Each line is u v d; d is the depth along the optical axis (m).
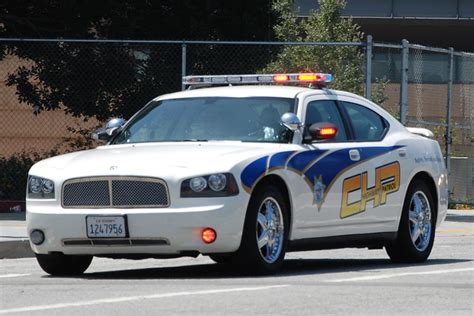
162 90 43.28
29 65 48.81
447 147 44.09
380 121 23.80
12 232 29.17
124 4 46.88
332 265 23.23
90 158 20.48
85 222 19.70
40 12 47.00
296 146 21.17
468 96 46.47
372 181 22.67
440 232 34.81
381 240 23.16
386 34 94.00
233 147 20.59
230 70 45.03
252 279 19.45
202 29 46.94
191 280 19.27
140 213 19.33
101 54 43.34
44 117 55.28
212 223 19.20
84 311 15.09
